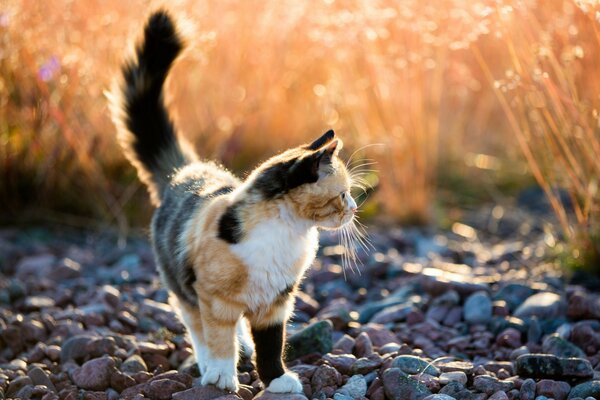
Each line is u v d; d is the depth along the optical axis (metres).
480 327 4.49
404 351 3.96
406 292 5.12
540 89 5.21
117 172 6.95
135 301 5.09
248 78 7.23
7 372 3.84
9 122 6.55
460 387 3.50
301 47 7.22
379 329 4.34
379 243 6.55
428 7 6.28
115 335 4.24
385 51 6.72
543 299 4.68
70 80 6.32
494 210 7.60
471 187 8.10
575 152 5.26
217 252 3.41
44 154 6.69
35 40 6.23
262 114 7.36
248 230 3.43
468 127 8.43
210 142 7.06
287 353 4.04
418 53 6.65
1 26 6.03
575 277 5.20
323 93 7.13
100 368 3.70
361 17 6.38
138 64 4.64
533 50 4.99
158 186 4.58
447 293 4.86
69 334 4.34
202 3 6.68
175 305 4.18
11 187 6.84
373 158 7.15
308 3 7.00
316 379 3.64
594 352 4.06
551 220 6.88
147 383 3.58
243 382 3.80
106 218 6.80
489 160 8.30
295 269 3.59
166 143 4.66
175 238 3.81
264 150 7.43
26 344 4.28
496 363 3.85
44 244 6.50
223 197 3.60
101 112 6.56
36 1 6.21
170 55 4.67
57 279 5.57
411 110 7.06
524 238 6.75
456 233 7.13
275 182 3.48
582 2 4.37
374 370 3.75
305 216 3.56
